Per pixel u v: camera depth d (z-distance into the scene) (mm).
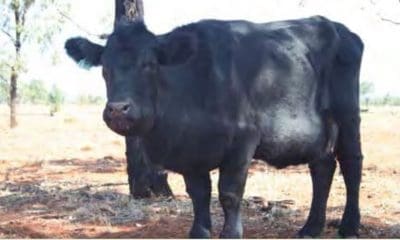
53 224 7785
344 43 7254
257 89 6738
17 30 20625
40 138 19531
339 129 7238
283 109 6871
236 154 6605
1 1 20172
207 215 6789
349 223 7270
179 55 6328
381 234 7340
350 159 7258
